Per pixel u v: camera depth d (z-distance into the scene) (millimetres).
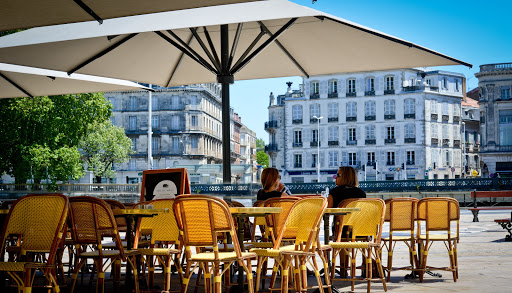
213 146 105688
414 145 86375
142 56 9484
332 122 89375
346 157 88625
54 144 36188
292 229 6098
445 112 89875
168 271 5695
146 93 95312
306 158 90375
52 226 4871
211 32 9438
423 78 87125
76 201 5660
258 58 9906
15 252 6438
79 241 5766
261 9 7465
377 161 87500
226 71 8945
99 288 5637
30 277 4758
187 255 5062
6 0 5020
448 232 7953
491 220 27031
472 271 9031
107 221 5680
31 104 33875
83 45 8234
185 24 7070
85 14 5297
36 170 36031
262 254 5480
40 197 4844
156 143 95312
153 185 7195
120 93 95375
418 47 8203
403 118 86688
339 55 9312
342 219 6695
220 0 5027
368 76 88250
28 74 9680
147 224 6312
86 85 10445
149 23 7453
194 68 10195
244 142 146250
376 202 6762
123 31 7199
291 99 91250
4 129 34156
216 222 4969
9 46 7707
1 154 35562
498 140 84875
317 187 70812
